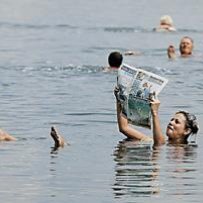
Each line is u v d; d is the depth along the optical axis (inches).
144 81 780.6
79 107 962.7
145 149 746.8
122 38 1903.3
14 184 613.6
